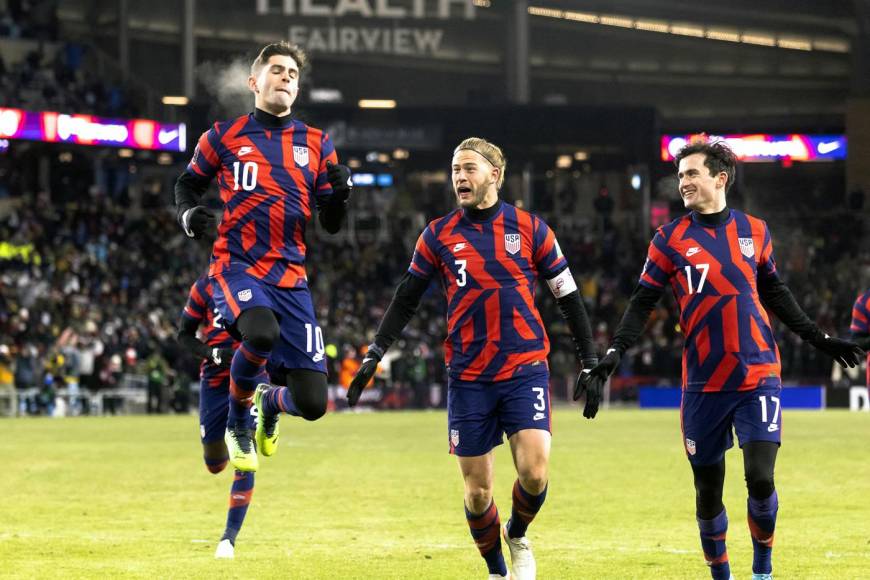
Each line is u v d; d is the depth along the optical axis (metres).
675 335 110.75
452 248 20.41
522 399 20.06
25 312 95.81
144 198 122.81
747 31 148.12
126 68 132.88
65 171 123.50
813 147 130.00
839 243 129.12
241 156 21.61
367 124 125.19
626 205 134.25
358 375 20.52
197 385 98.00
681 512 32.97
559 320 111.00
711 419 20.41
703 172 20.69
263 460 49.81
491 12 136.75
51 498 36.72
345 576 22.92
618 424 75.94
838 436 62.91
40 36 127.25
